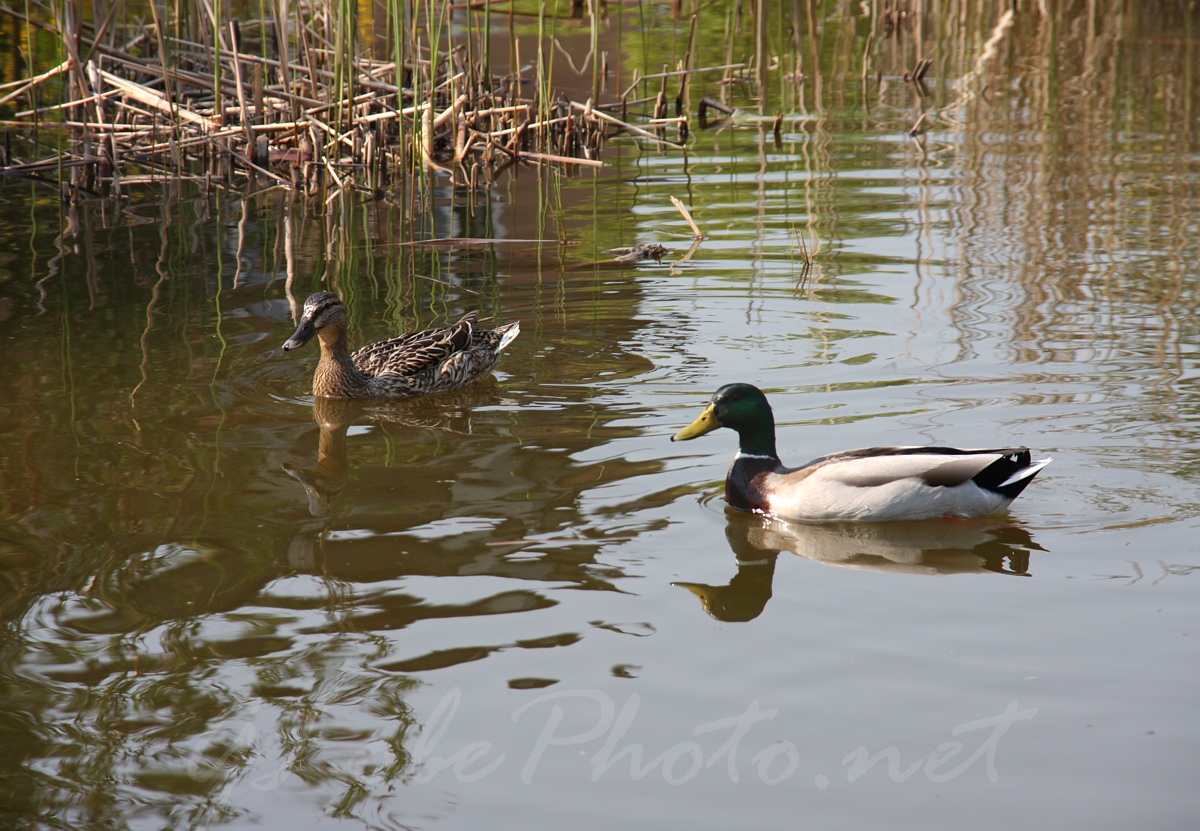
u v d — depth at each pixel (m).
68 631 5.97
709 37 25.77
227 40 18.62
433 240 14.09
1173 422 8.48
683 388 9.59
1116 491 7.48
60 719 5.29
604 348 10.64
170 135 17.16
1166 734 5.05
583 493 7.65
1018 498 7.47
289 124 17.14
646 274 12.77
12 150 17.80
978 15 26.53
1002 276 12.21
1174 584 6.30
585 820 4.67
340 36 16.78
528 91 21.44
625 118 20.53
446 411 9.38
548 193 16.53
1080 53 25.27
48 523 7.15
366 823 4.67
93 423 8.81
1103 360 9.77
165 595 6.32
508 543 6.90
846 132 19.59
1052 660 5.61
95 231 14.56
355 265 13.29
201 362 10.26
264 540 6.94
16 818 4.69
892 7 26.27
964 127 19.59
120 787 4.87
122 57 17.66
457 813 4.71
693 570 6.60
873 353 10.18
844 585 6.42
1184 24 27.73
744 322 11.15
